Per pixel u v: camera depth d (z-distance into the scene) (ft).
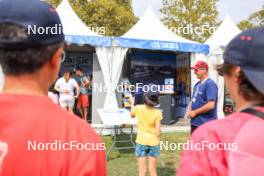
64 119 3.58
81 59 40.01
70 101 29.73
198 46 36.09
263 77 4.06
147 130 15.65
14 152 3.41
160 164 20.94
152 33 36.96
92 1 76.48
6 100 3.56
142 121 15.71
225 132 4.01
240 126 4.00
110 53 32.17
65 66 39.27
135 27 37.99
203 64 15.48
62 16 33.24
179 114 44.93
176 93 44.80
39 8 3.55
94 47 33.78
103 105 32.96
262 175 3.65
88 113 38.91
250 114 4.06
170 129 35.83
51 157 3.42
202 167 4.04
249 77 4.10
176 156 23.11
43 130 3.47
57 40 3.65
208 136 4.10
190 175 4.12
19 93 3.59
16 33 3.42
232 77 4.36
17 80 3.61
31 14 3.48
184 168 4.22
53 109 3.61
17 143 3.42
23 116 3.49
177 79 44.27
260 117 4.00
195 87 16.19
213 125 4.17
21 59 3.49
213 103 15.19
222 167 3.90
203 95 15.44
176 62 44.16
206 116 15.38
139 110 15.84
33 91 3.62
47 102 3.63
